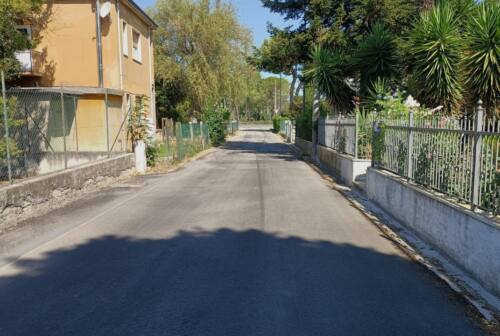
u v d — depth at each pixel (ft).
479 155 16.84
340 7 60.39
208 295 14.94
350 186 39.58
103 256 19.38
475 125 17.22
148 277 16.70
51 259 19.04
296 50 67.46
